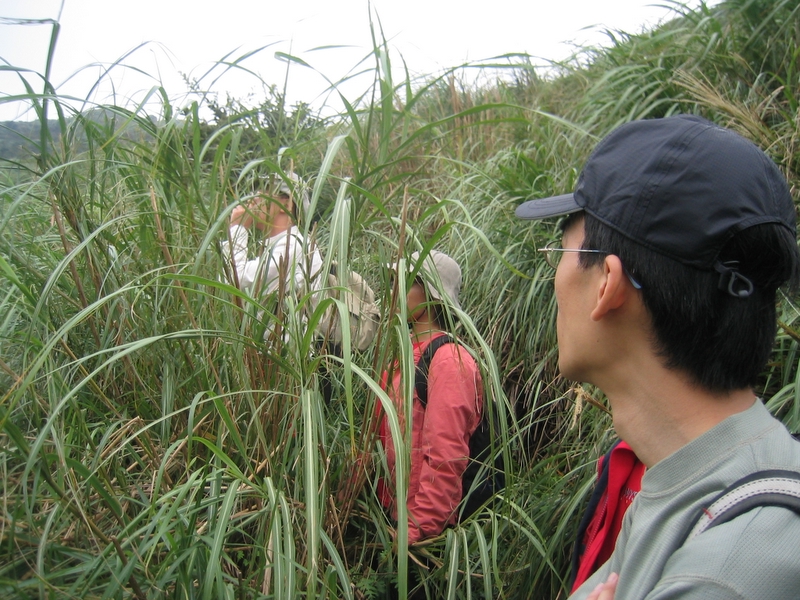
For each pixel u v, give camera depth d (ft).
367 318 4.86
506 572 5.19
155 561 3.59
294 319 3.73
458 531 5.00
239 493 3.89
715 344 2.43
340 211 3.90
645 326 2.60
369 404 4.42
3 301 4.10
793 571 1.89
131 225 5.01
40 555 2.81
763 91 9.59
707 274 2.44
